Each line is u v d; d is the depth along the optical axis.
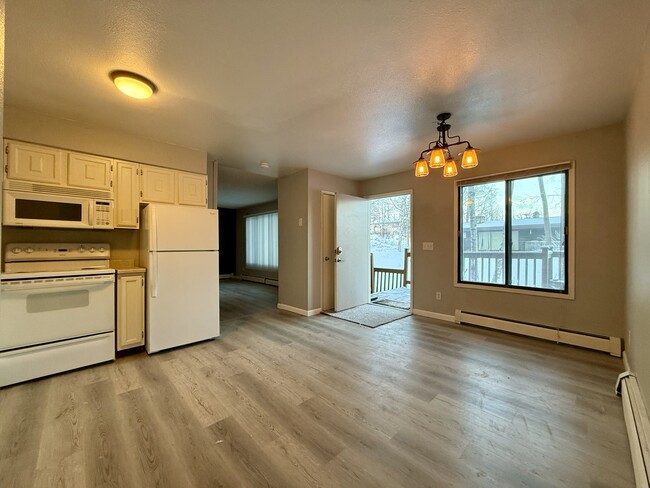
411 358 2.88
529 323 3.45
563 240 3.27
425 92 2.33
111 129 2.97
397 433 1.80
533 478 1.48
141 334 2.99
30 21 1.58
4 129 2.46
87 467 1.54
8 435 1.76
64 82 2.16
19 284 2.33
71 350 2.56
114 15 1.56
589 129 3.04
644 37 1.71
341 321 4.20
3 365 2.28
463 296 4.03
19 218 2.45
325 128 3.00
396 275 7.00
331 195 4.98
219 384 2.37
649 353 1.69
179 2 1.48
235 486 1.44
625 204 2.82
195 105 2.50
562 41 1.76
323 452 1.65
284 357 2.91
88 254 2.96
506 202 3.67
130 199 3.07
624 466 1.55
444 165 2.71
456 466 1.55
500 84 2.22
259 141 3.36
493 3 1.49
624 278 2.86
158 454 1.63
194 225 3.24
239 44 1.79
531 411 2.01
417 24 1.63
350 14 1.56
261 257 8.52
